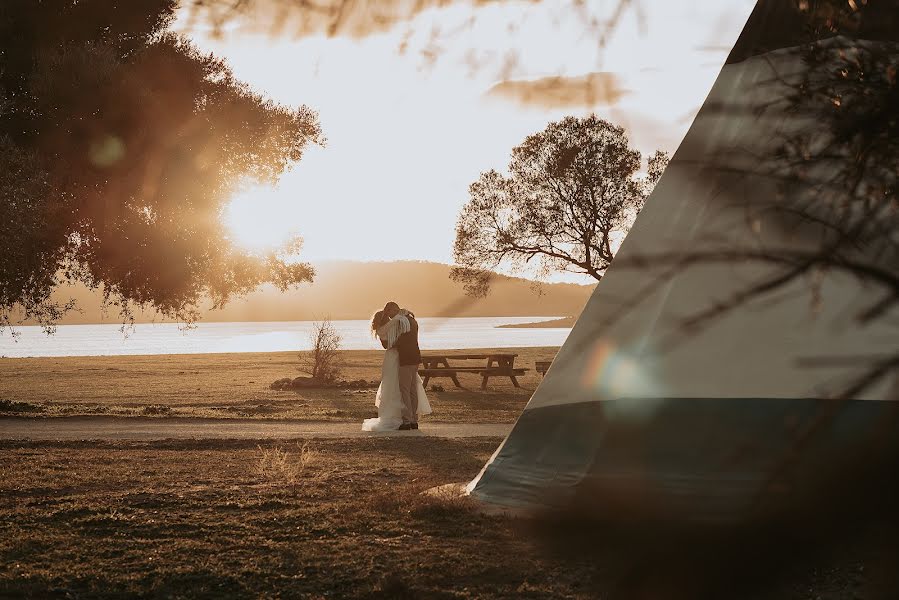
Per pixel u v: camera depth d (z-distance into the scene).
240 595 4.77
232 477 8.49
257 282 17.33
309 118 16.06
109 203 14.77
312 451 10.41
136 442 11.54
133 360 47.94
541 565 4.75
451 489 6.82
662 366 4.58
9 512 6.72
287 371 34.59
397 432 12.95
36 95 12.90
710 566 1.48
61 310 17.00
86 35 13.77
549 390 5.43
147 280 16.25
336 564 5.28
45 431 13.21
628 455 4.53
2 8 12.09
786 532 1.40
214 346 106.62
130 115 13.54
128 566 5.30
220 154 14.96
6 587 4.86
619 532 2.24
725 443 4.13
